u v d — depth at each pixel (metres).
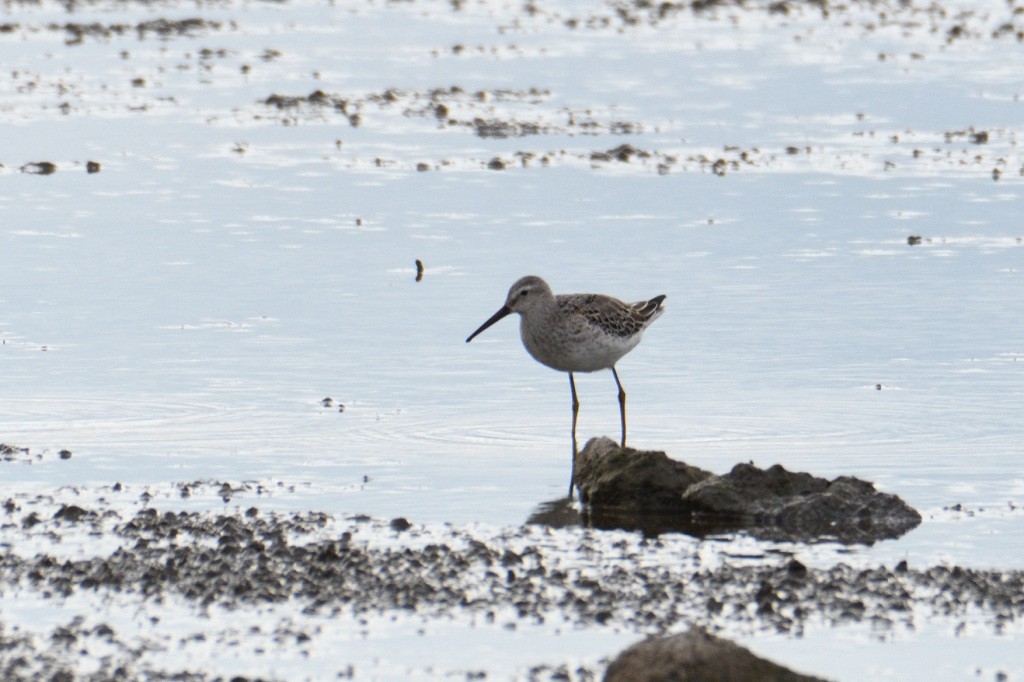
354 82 34.34
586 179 26.11
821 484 13.02
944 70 35.84
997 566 11.50
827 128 30.12
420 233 22.72
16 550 11.57
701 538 12.30
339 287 20.09
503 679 9.46
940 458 14.04
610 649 9.92
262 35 40.28
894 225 23.14
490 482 13.59
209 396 15.82
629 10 44.66
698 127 30.22
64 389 15.95
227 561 11.26
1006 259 21.28
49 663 9.54
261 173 26.45
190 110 31.44
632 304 15.91
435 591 10.81
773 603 10.70
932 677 9.55
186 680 9.33
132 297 19.48
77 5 44.28
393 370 16.89
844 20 42.91
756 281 20.30
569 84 34.34
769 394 15.99
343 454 14.22
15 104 31.39
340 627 10.23
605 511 12.97
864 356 17.20
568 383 16.64
